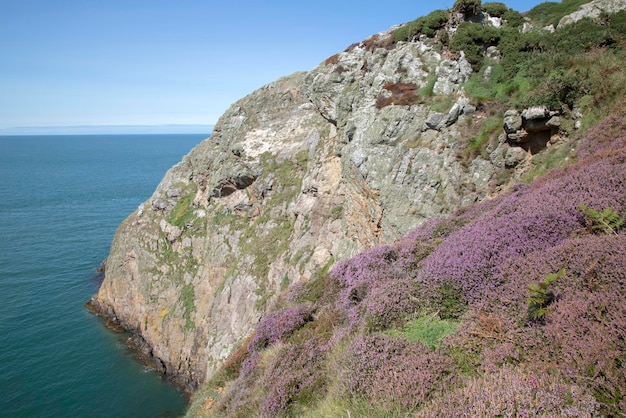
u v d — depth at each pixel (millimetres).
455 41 23250
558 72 19234
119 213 101438
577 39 19953
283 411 10375
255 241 40406
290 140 46125
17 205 108938
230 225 44625
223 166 47625
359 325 11508
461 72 22594
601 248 8188
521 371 6730
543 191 12781
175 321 42438
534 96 18906
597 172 11820
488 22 24656
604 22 20312
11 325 47344
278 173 43188
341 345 11617
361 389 8539
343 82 32000
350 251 26969
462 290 10328
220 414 14438
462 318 9734
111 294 50719
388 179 22922
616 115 15750
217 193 47500
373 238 24469
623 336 6191
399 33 27094
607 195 10414
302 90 50500
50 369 39688
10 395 35719
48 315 50000
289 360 12422
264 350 16219
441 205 20891
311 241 32656
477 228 12414
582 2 23047
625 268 7312
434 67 23875
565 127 18188
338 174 33188
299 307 17266
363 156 24250
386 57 26750
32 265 65188
